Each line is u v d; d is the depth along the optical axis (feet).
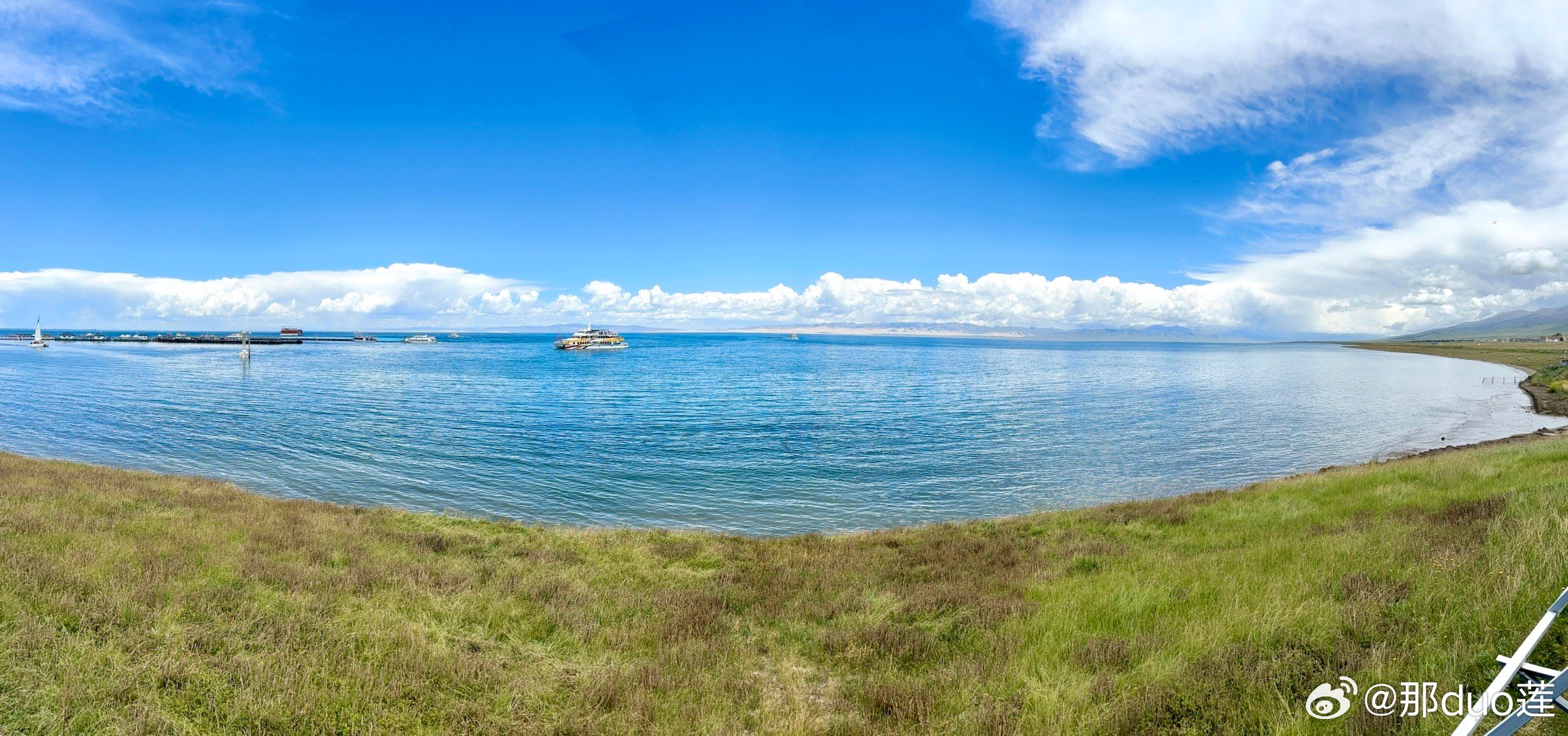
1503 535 33.47
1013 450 122.93
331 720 21.26
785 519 77.00
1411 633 23.93
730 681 25.70
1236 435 145.79
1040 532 59.67
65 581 30.91
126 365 376.48
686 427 150.61
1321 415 184.55
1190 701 20.94
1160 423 164.04
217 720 20.70
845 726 22.07
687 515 77.87
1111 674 24.21
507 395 227.81
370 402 198.29
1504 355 625.00
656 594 38.68
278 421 153.79
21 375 293.43
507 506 80.59
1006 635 29.22
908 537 59.98
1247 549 42.80
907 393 245.86
